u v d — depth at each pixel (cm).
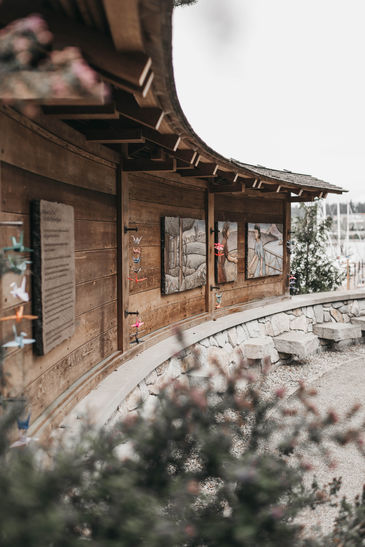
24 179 237
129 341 430
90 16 164
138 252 442
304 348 664
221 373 168
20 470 111
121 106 246
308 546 132
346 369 655
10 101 127
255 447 152
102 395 328
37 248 244
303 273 971
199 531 123
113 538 117
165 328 515
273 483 130
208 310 612
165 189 513
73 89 131
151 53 175
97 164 359
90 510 121
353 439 157
